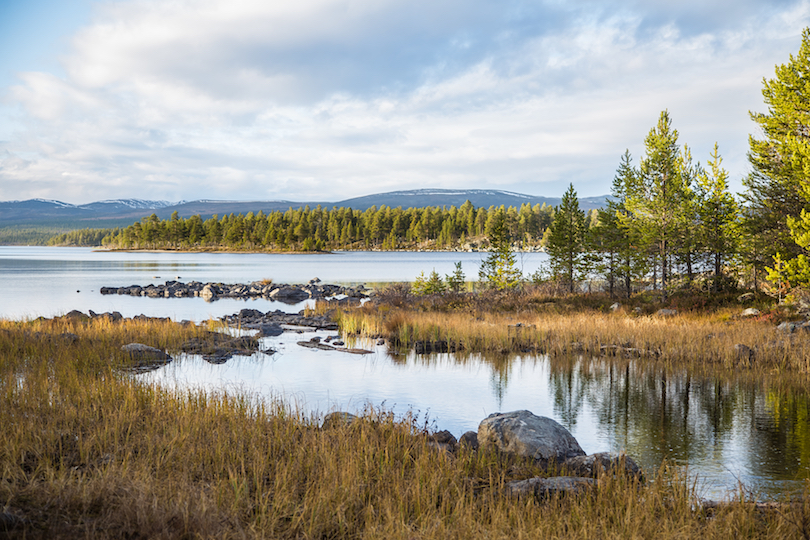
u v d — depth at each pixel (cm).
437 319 2656
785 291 2577
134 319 2531
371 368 1753
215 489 568
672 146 3216
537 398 1391
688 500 634
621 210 3675
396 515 532
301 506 560
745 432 1109
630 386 1538
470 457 790
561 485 650
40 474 579
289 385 1466
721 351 1886
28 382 1063
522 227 17750
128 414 856
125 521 458
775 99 2728
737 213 3100
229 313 3594
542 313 3031
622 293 3734
